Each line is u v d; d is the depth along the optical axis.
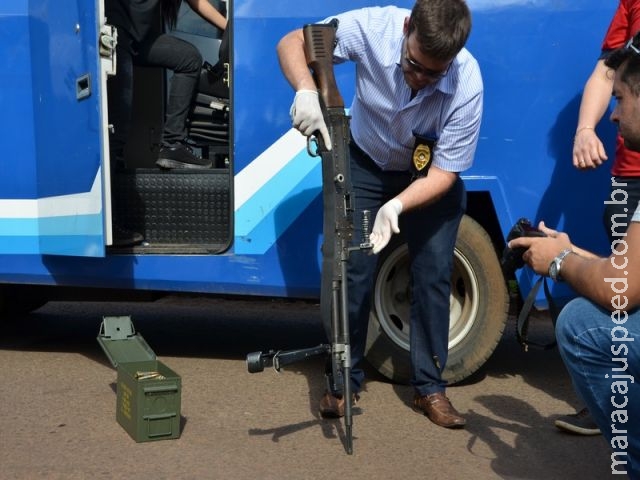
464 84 3.68
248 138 4.53
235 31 4.48
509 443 3.89
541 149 4.50
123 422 3.95
